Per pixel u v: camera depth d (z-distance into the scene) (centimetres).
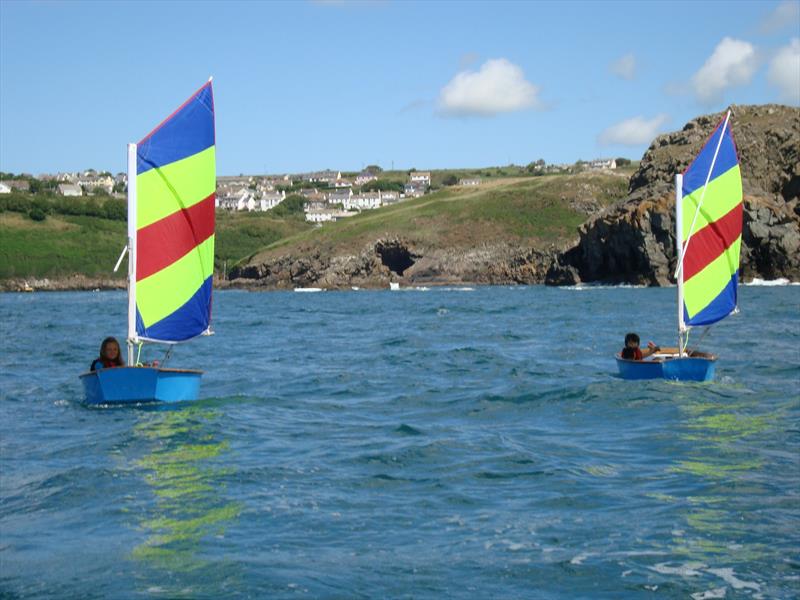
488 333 3938
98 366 1906
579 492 1130
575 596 794
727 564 866
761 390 1967
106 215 18975
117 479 1211
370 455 1361
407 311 6262
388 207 17388
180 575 839
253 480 1204
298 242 15462
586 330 3988
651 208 10500
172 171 1881
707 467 1253
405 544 930
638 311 5491
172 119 1877
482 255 14088
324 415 1773
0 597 790
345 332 4256
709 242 2184
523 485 1170
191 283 1925
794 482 1162
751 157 11306
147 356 3056
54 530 982
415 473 1244
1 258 15950
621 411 1741
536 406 1834
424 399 1984
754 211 10200
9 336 4097
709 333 3628
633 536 950
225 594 791
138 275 1856
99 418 1720
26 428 1619
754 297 6938
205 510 1056
